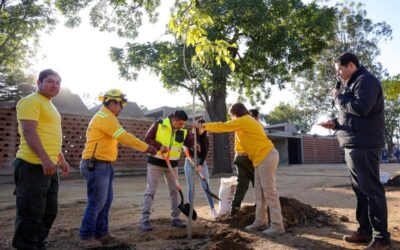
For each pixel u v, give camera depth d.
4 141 15.85
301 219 5.63
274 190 5.01
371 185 3.98
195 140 4.89
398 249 3.99
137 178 17.97
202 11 5.05
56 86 3.79
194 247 4.32
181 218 6.18
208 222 5.79
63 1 16.70
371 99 3.90
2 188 13.51
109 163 4.59
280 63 18.55
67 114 17.98
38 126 3.69
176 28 5.05
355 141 4.04
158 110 24.86
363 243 4.38
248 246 4.31
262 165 5.04
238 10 15.42
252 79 20.08
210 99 19.23
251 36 16.84
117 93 4.50
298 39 18.44
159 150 5.39
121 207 7.79
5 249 4.40
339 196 8.67
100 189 4.42
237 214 5.85
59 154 4.15
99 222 4.70
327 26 17.94
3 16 23.02
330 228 5.25
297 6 18.30
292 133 33.84
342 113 4.25
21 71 25.75
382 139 4.05
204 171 6.28
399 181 10.32
